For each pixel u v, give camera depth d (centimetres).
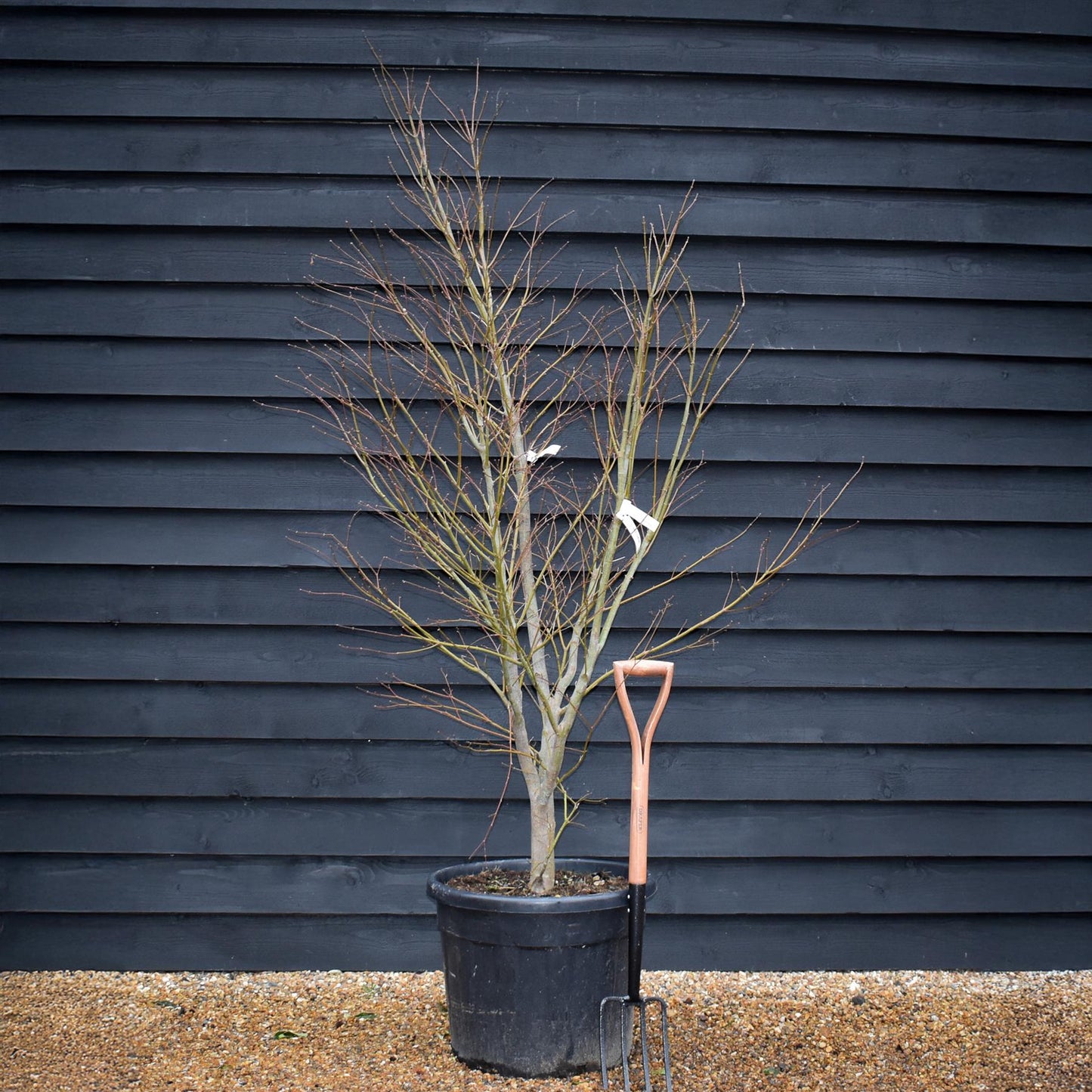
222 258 324
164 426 323
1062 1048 272
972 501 330
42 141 322
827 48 329
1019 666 329
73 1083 246
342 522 324
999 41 332
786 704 327
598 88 327
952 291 331
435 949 323
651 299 279
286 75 325
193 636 322
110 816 321
